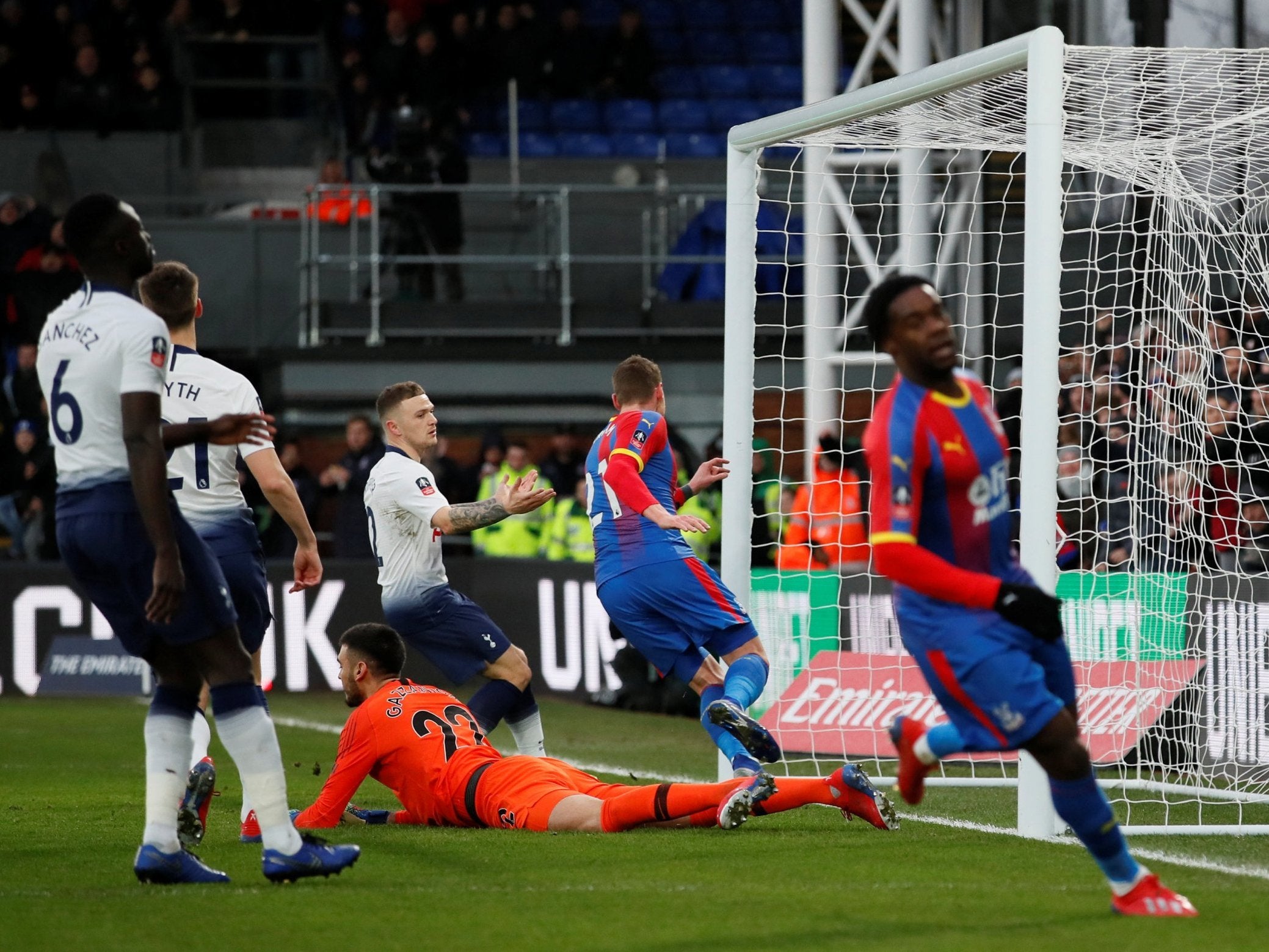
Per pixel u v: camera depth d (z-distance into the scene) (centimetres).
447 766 2092
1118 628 2800
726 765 2489
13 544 5450
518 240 6925
